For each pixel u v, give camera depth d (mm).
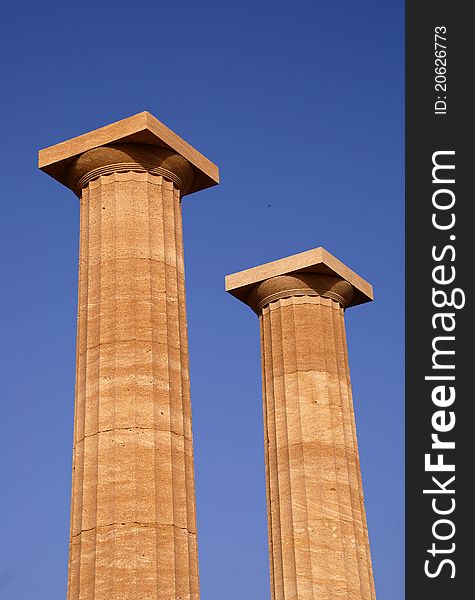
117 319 27156
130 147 29047
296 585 34875
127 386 26375
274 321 38750
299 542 35406
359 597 34531
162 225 28609
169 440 26234
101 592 24391
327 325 38469
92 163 29156
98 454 25844
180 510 25812
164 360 27078
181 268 28938
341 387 37875
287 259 39031
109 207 28547
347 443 37062
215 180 30984
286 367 37938
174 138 29672
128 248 27922
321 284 38938
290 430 37031
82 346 27828
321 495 35906
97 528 25062
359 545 35594
